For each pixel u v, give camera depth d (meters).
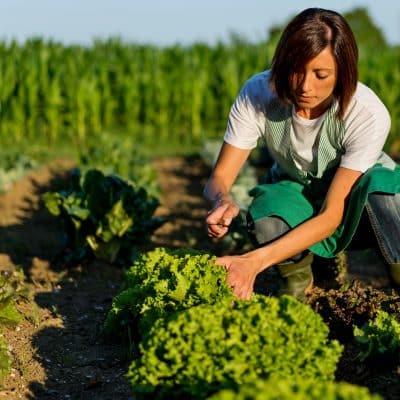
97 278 5.84
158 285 3.87
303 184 4.17
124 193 6.01
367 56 14.90
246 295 3.47
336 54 3.39
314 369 2.95
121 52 14.90
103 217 6.01
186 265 3.87
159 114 14.09
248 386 2.60
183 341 2.93
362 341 3.62
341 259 4.73
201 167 11.57
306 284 4.20
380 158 4.08
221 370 2.86
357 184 3.79
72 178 7.06
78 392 3.76
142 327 3.73
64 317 4.82
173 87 14.11
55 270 6.06
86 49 14.98
